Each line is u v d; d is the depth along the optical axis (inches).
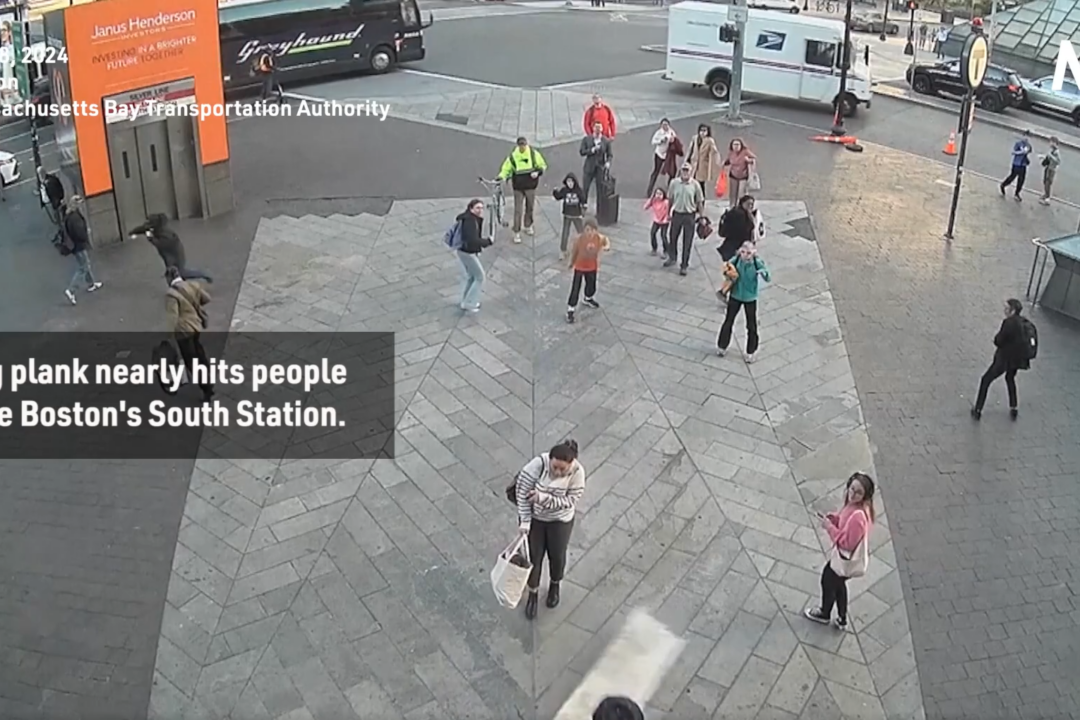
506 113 1040.2
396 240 709.9
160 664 358.0
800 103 1136.8
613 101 1106.1
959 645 372.2
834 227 769.6
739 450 482.0
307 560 407.5
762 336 588.1
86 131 673.0
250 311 603.8
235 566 404.5
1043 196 850.8
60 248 670.5
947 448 489.7
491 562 407.8
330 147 931.3
